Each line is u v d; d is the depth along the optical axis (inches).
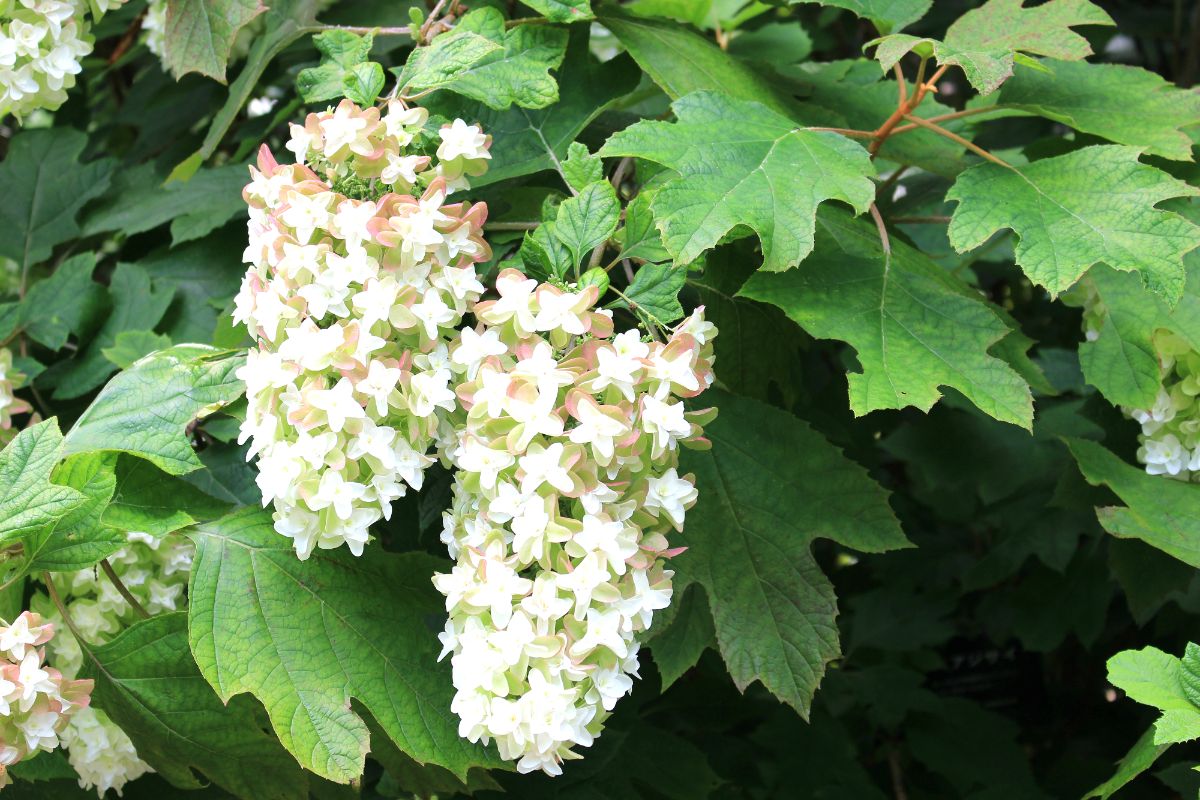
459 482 35.8
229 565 38.4
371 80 38.7
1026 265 38.4
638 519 35.6
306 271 35.4
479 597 34.1
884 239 40.2
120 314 48.5
